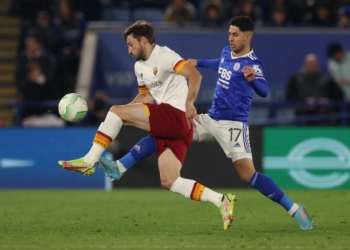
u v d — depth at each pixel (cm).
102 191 5038
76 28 6700
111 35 6419
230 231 2889
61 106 2884
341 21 6625
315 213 3631
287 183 5175
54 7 7138
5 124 6575
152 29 2812
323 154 5197
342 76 6072
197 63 3092
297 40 6381
